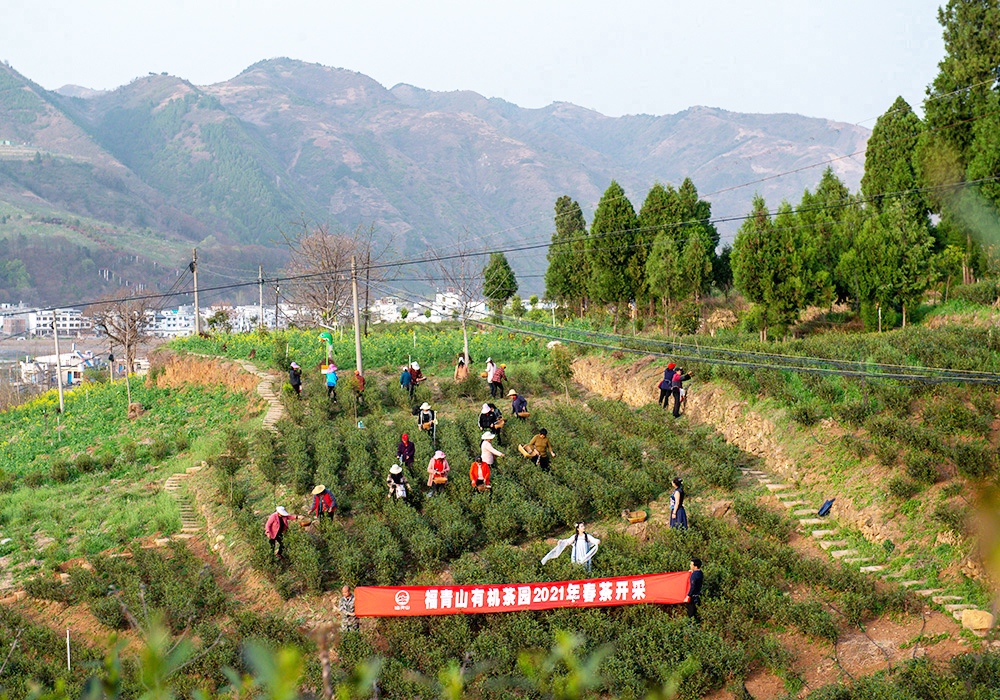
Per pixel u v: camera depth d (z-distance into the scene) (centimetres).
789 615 1630
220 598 2050
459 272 5056
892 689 1264
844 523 2011
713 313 4075
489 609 1720
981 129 2950
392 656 1684
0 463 3653
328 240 6066
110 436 3925
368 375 4119
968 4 3169
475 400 3594
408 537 2177
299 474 2686
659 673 1472
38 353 16862
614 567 1850
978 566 1609
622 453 2589
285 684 293
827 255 3697
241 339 4869
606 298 4069
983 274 3152
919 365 2359
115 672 444
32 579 2408
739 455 2502
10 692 1666
